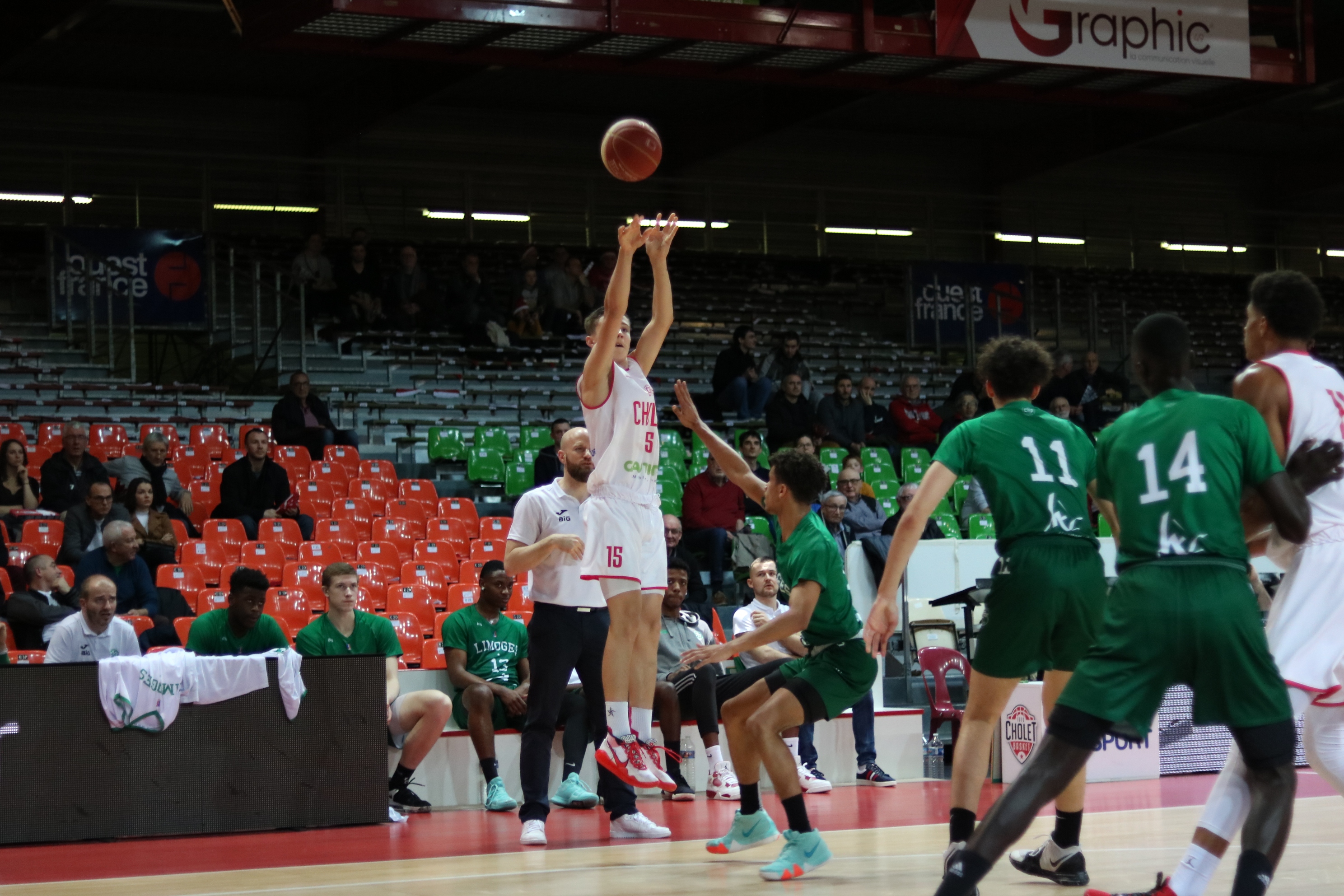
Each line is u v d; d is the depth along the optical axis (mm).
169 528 12297
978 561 12148
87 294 18625
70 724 7562
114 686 7641
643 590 6531
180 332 20047
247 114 23984
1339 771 4695
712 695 9367
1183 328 4285
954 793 4941
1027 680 10594
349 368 19172
